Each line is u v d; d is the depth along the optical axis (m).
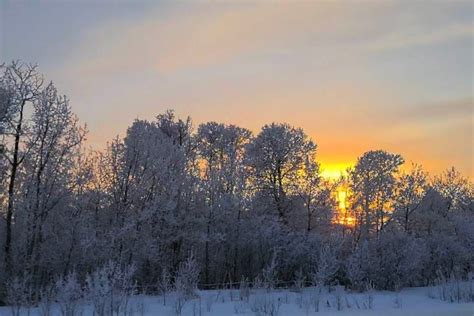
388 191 40.72
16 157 25.67
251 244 37.22
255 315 18.73
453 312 20.16
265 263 36.09
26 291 23.64
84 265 28.34
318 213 39.75
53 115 27.03
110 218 30.61
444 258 34.94
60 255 27.91
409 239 32.50
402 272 30.58
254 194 39.47
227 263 37.75
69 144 27.80
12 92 25.55
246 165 41.00
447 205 43.62
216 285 34.19
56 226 28.47
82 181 28.70
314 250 34.94
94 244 28.02
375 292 28.67
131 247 29.78
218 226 36.75
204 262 36.97
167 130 41.72
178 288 20.81
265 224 37.19
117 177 30.56
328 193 39.94
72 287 18.50
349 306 22.00
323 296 25.78
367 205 40.69
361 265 30.77
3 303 23.20
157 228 32.00
